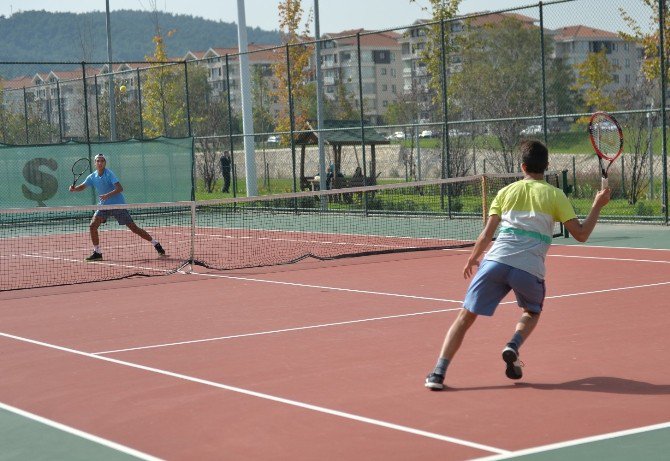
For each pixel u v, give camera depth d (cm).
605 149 964
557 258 1460
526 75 2502
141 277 1446
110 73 3008
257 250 1786
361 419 632
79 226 2500
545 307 1038
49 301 1240
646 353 800
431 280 1283
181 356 859
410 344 871
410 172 2661
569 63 2384
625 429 589
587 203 2205
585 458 537
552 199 704
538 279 708
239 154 3809
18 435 630
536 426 602
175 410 673
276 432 610
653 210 1994
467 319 710
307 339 914
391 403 670
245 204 2709
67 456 579
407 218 2325
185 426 633
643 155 2131
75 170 2586
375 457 552
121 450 586
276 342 905
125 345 922
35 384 773
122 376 787
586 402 655
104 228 2420
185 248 1881
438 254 1577
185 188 2670
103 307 1170
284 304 1132
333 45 9456
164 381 762
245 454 568
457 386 711
